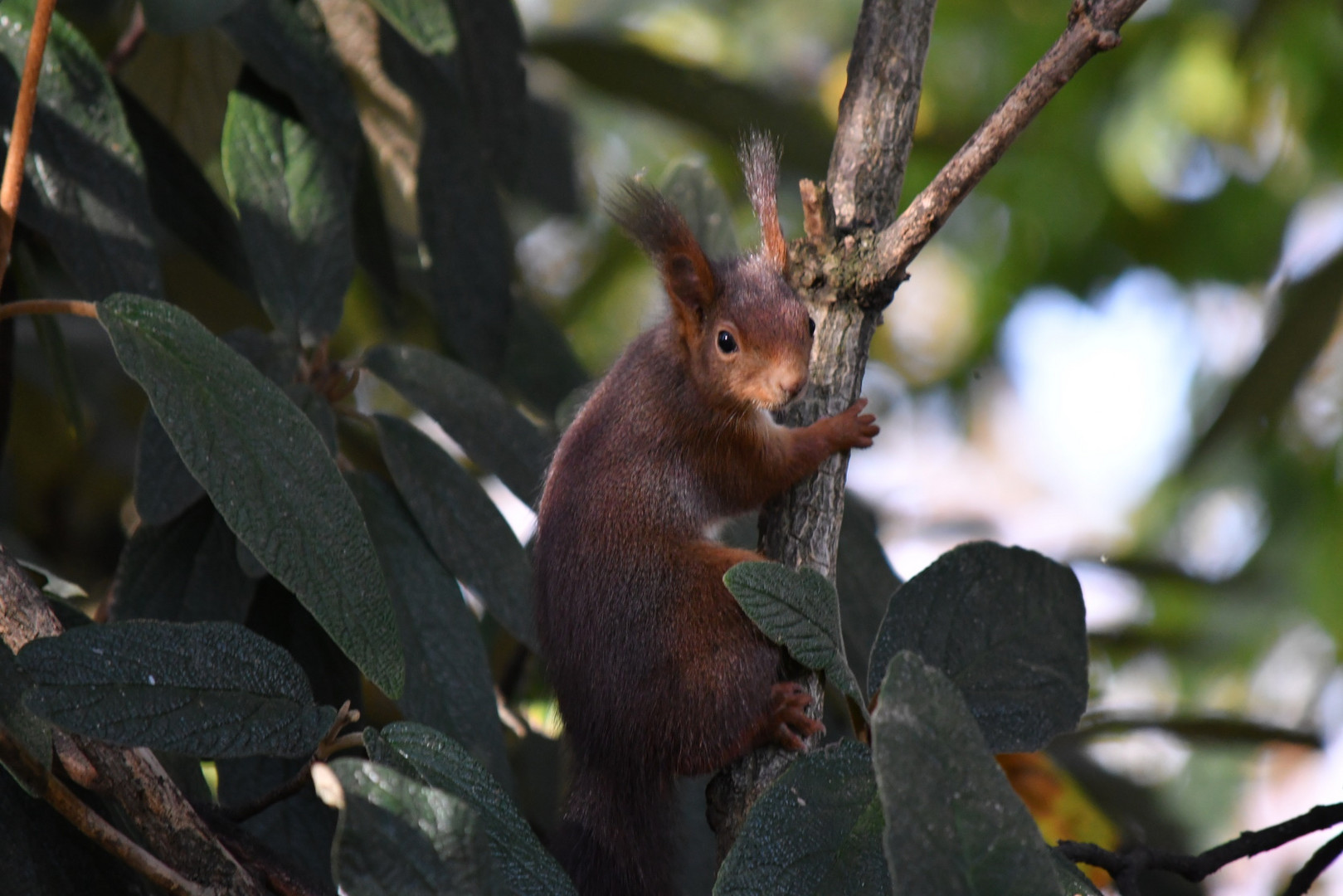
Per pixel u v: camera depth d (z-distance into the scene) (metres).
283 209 7.24
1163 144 16.31
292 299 7.14
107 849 4.35
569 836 6.23
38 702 4.11
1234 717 8.62
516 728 8.37
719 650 6.11
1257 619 14.67
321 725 4.46
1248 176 16.64
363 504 6.70
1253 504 16.36
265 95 7.62
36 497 10.65
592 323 15.75
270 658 4.50
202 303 10.02
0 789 5.04
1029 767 8.22
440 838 3.72
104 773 4.53
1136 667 14.13
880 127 6.09
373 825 3.69
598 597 6.42
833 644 4.62
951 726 3.73
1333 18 14.84
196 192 8.28
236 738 4.31
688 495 6.73
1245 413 11.45
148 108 9.46
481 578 6.69
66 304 4.64
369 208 8.69
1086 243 17.16
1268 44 14.80
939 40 17.55
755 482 6.67
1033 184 16.97
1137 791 9.75
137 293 6.61
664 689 6.11
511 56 9.05
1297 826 5.72
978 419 19.86
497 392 7.26
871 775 4.34
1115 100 16.34
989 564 5.10
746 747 5.96
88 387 10.60
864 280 6.16
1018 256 17.50
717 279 7.13
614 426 7.00
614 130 16.28
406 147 9.73
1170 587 13.48
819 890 4.12
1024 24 17.34
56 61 6.71
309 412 6.73
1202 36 15.61
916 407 18.77
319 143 7.41
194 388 4.59
